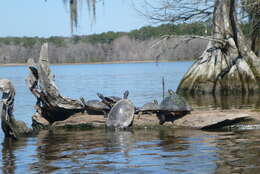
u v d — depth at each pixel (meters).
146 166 10.99
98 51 138.62
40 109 19.66
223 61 33.72
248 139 14.12
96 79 63.38
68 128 18.91
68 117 19.94
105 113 19.03
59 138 16.02
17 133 16.84
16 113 24.53
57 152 13.14
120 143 14.38
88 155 12.52
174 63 144.50
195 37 33.56
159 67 108.75
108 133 16.84
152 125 17.59
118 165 11.20
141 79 59.56
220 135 15.20
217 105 25.20
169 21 35.47
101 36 144.50
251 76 32.62
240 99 28.45
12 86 16.50
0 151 13.63
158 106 18.19
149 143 14.19
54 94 19.00
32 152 13.30
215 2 34.00
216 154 12.03
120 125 17.81
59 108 19.31
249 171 10.19
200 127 16.73
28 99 33.94
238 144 13.33
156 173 10.31
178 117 17.64
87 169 10.88
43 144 14.75
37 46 134.38
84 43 141.62
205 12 35.38
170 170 10.54
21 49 134.12
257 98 28.66
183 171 10.41
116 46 137.25
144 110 18.34
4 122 16.12
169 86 43.81
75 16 25.09
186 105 17.62
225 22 33.66
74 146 14.12
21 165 11.53
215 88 33.16
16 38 139.12
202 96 31.98
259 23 37.41
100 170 10.75
